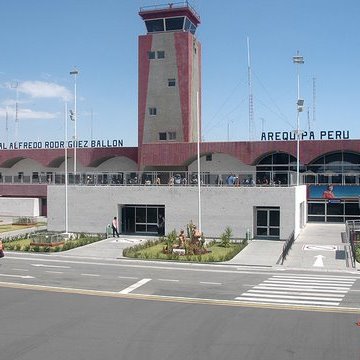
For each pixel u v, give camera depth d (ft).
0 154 227.61
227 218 140.15
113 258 108.88
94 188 152.87
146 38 194.70
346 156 180.75
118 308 62.03
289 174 139.33
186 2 188.96
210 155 193.57
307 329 52.06
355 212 174.50
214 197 141.28
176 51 191.93
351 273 91.30
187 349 45.16
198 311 60.39
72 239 137.49
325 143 175.32
